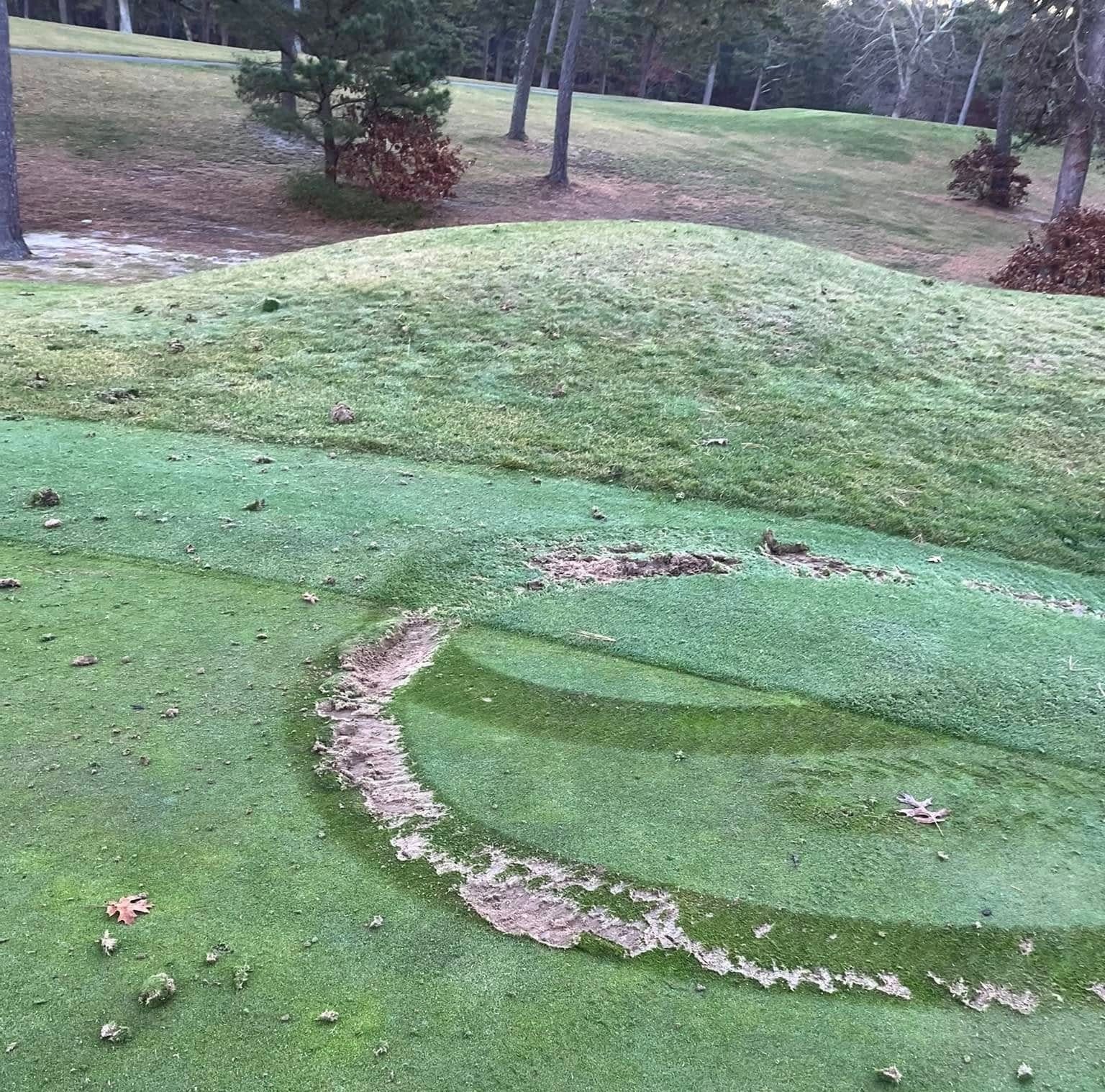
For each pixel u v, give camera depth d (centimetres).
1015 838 274
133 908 225
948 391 671
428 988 209
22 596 376
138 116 2247
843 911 241
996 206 2608
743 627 388
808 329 752
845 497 530
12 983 203
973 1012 214
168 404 609
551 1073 190
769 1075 193
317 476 519
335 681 329
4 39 1280
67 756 279
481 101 3062
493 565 433
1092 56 1584
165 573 405
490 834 260
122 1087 183
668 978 217
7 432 549
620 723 318
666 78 5028
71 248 1441
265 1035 195
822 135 3109
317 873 241
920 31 4681
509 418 607
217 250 1540
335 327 741
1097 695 351
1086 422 629
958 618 409
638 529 481
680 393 646
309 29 1750
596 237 970
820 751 310
